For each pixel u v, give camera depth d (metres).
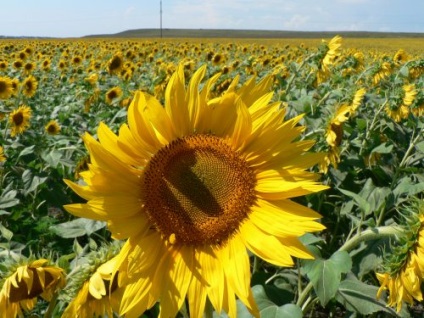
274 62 18.75
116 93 12.12
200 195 2.56
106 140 2.55
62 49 32.56
